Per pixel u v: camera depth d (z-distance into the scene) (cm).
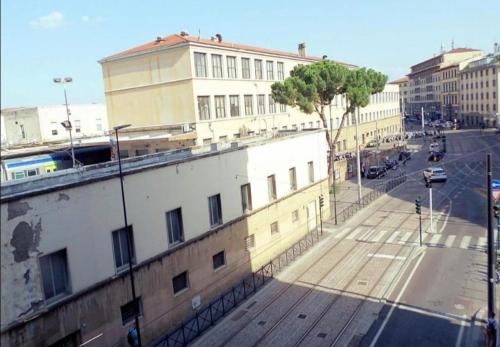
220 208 2452
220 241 2425
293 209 3250
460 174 5491
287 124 5788
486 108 10681
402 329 1955
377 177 5603
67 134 5462
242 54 4931
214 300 2364
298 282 2544
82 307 1678
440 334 1889
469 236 3106
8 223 1442
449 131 10844
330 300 2288
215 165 2400
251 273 2709
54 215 1588
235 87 4816
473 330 1898
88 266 1706
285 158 3152
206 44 4375
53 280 1612
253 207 2762
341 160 5503
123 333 1842
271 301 2323
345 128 7550
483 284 2317
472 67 11306
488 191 1717
